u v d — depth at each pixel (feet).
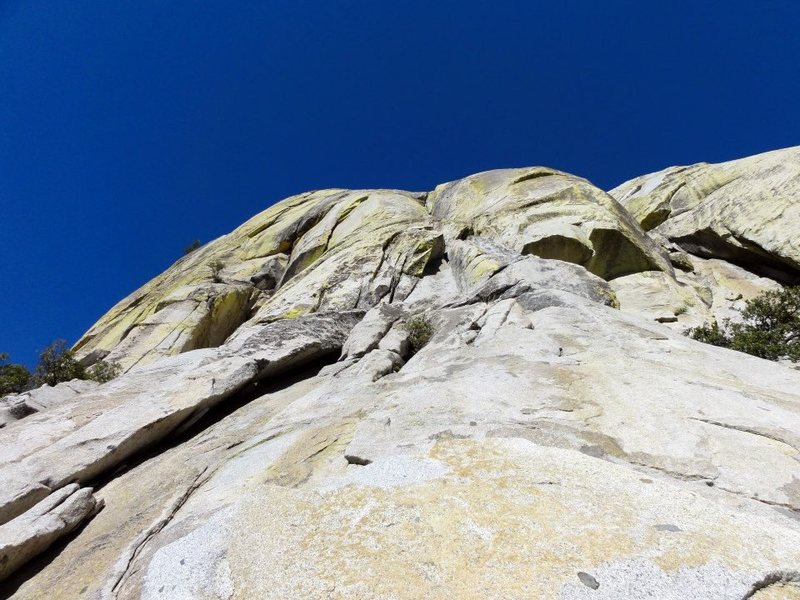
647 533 12.21
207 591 12.45
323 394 32.17
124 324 124.77
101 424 29.30
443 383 28.14
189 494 21.84
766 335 50.85
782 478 15.97
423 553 12.37
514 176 117.39
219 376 36.40
